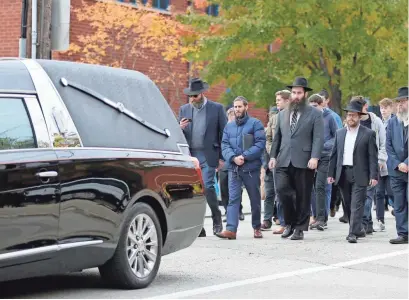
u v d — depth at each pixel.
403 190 15.83
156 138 11.21
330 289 10.97
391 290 11.01
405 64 29.11
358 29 28.34
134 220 10.55
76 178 9.80
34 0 15.59
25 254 9.20
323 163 18.52
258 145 16.39
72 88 10.27
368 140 16.19
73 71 10.40
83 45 28.53
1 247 8.98
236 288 10.87
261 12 28.45
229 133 16.52
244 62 28.92
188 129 16.72
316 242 15.87
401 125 15.85
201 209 11.75
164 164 11.09
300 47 28.81
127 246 10.45
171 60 30.42
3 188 9.03
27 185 9.26
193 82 16.69
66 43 15.70
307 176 16.30
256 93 28.81
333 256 13.96
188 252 14.19
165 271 12.21
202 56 28.55
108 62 28.42
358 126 16.36
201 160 16.64
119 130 10.65
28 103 9.70
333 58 28.88
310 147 16.30
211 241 15.85
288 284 11.27
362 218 16.33
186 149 11.75
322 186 18.47
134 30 27.92
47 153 9.60
